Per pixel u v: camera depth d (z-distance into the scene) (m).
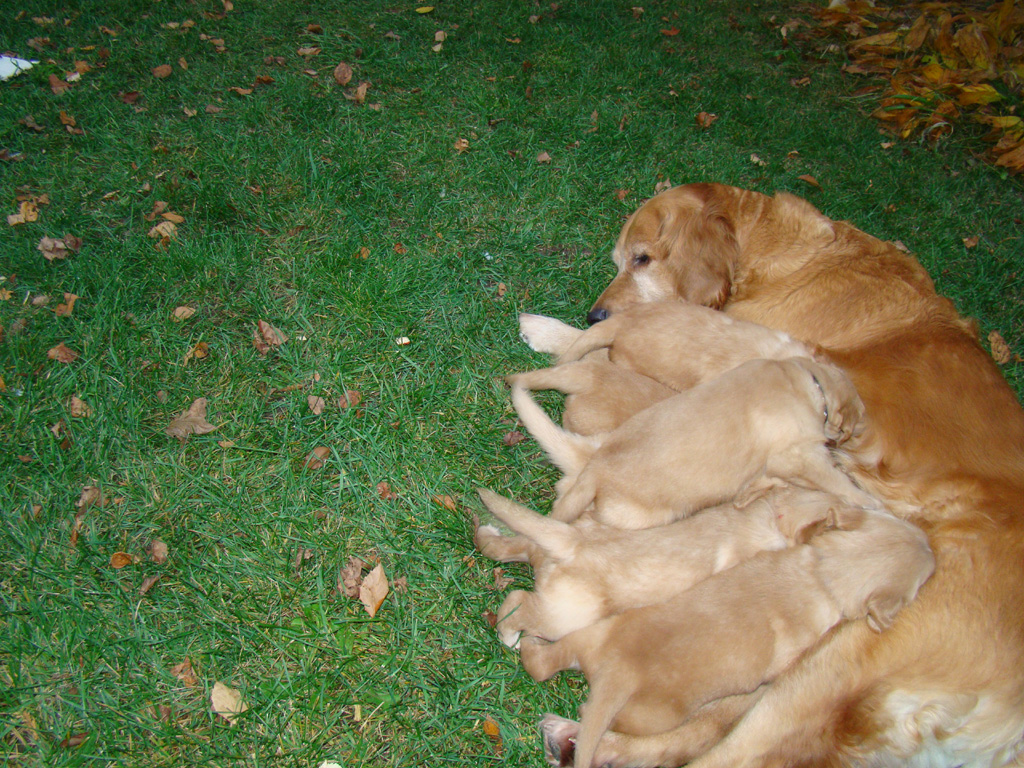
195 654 0.94
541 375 1.13
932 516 1.00
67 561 0.99
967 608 0.93
